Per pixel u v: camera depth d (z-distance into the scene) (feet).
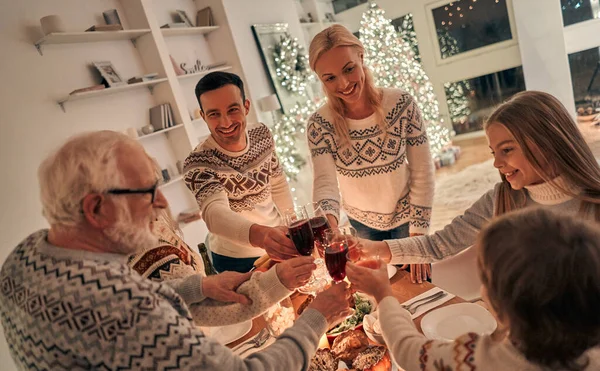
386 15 23.11
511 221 2.47
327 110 6.70
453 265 5.89
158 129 13.35
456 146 22.36
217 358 2.78
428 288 4.98
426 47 22.95
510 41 21.02
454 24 21.93
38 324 2.58
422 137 6.55
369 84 6.36
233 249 6.86
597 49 17.79
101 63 12.20
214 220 5.67
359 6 22.91
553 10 17.54
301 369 3.26
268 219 6.97
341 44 5.89
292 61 18.19
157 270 4.23
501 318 2.48
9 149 10.19
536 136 3.87
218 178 6.33
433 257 5.09
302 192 17.92
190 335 2.74
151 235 3.08
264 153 6.71
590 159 3.97
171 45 14.64
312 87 19.15
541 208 2.52
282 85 17.72
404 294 4.97
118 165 2.80
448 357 2.80
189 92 15.11
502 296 2.37
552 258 2.20
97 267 2.66
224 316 4.18
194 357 2.68
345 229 4.96
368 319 4.39
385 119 6.40
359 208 7.24
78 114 11.61
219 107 5.86
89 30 11.67
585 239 2.24
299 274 4.16
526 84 19.19
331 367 3.72
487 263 2.48
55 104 11.14
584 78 18.44
